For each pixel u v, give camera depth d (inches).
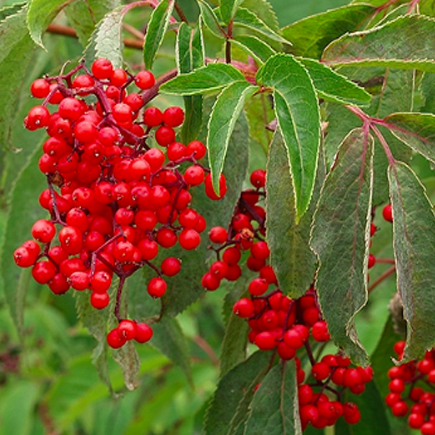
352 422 17.0
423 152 15.4
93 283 14.7
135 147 14.9
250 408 16.2
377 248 21.1
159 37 15.7
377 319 25.6
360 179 15.2
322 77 14.6
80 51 23.0
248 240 16.4
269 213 15.4
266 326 16.4
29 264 15.1
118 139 14.6
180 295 16.8
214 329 40.6
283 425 16.1
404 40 15.8
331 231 15.0
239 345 17.6
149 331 15.2
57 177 15.1
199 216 15.5
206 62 17.2
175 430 32.7
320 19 17.1
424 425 18.0
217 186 14.2
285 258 15.5
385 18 16.4
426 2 17.0
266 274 16.5
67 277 15.0
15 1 22.5
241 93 14.4
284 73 14.3
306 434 18.3
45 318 37.0
